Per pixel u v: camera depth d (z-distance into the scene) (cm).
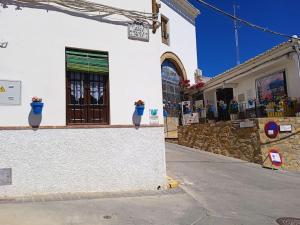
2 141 751
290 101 1365
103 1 910
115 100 908
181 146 1814
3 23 777
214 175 1140
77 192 818
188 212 739
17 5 796
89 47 883
